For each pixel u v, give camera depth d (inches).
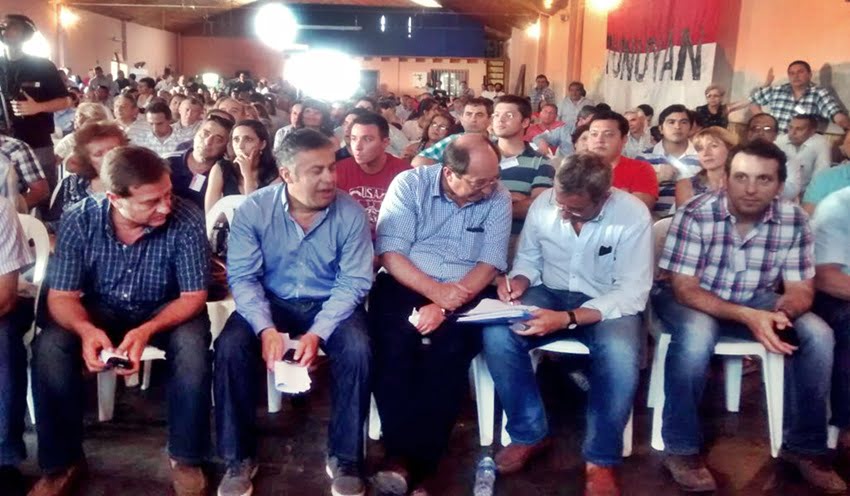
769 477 102.3
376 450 107.5
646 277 102.6
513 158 140.4
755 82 242.2
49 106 175.9
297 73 1004.6
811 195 126.9
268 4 987.9
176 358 92.0
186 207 96.7
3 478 95.9
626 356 94.6
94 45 748.6
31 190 142.1
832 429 109.0
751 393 130.0
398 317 102.4
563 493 97.9
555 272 109.7
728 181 103.1
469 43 967.0
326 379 131.3
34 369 90.0
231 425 92.6
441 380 98.4
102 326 97.7
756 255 105.1
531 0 580.7
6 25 169.0
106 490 95.2
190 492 93.7
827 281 104.2
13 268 91.0
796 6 217.2
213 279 111.3
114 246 94.0
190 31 1051.3
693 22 277.3
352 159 134.9
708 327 100.7
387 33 976.9
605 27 419.2
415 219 107.2
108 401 112.6
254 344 94.4
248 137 138.3
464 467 103.8
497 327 100.0
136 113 246.1
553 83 592.4
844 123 189.3
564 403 124.3
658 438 109.7
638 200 105.0
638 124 233.0
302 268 100.0
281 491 96.7
